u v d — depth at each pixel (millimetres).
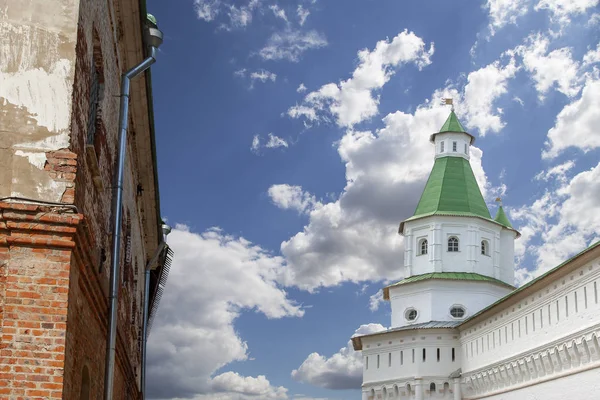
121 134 14992
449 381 63500
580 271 41188
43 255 10719
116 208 14258
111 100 15789
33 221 10750
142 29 16875
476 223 72000
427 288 69938
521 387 50219
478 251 71625
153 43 16516
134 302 26203
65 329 10578
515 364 50500
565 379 43312
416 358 65125
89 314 13172
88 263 12156
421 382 64125
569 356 42438
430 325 66375
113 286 13805
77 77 11609
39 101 11203
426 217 72312
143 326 29234
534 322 47625
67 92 11305
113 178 15758
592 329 39500
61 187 11023
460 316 68750
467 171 76062
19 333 10398
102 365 15594
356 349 74875
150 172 24828
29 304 10523
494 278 71562
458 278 69188
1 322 10391
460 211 72500
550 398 45250
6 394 10188
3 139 10984
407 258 73500
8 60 11234
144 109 20922
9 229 10648
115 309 13758
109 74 15305
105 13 14539
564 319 43094
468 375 60500
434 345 64875
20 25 11359
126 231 21062
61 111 11242
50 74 11305
